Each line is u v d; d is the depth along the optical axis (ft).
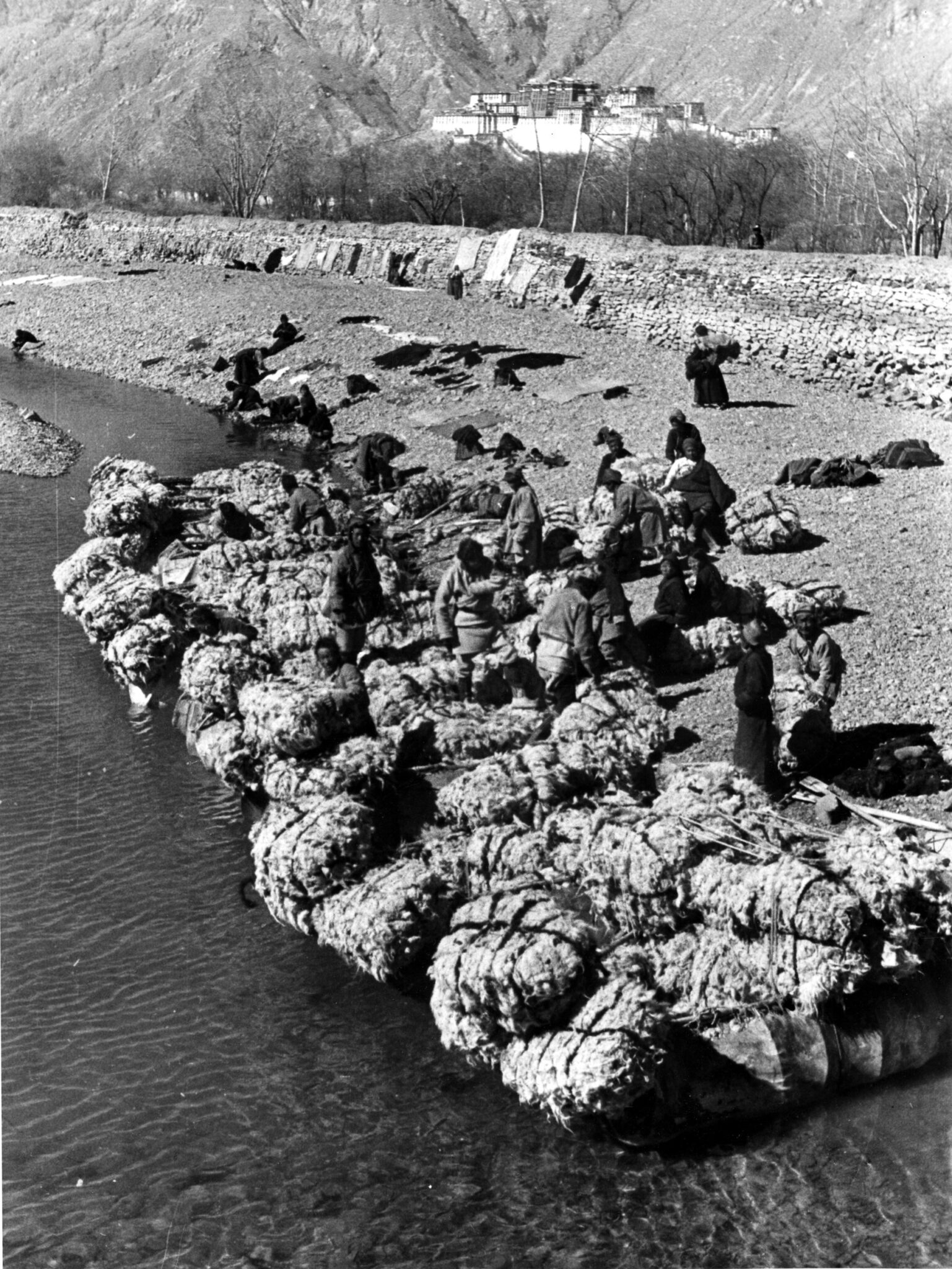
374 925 37.27
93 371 142.82
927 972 34.24
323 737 46.98
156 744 55.06
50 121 478.59
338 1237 30.83
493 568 63.67
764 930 33.65
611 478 68.23
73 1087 35.53
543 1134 33.35
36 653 64.69
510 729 46.78
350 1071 35.88
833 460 79.77
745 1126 32.73
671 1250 29.78
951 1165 31.04
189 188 260.62
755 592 58.29
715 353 114.62
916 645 55.01
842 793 43.11
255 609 61.16
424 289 159.43
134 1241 31.04
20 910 43.19
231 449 107.96
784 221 154.61
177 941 41.78
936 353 100.68
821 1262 29.09
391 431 107.65
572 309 136.05
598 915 36.27
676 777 40.04
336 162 232.12
